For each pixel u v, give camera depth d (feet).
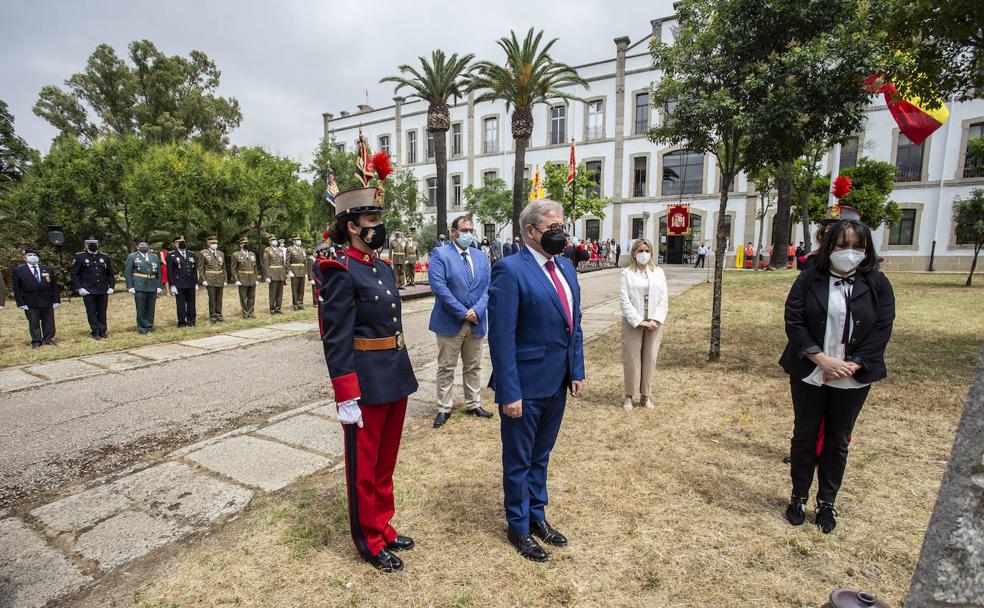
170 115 109.60
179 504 11.09
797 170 70.18
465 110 129.18
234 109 122.93
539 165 119.85
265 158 73.97
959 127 75.77
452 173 133.39
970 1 14.96
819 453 10.16
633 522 10.07
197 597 8.09
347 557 9.11
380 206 9.09
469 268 16.12
